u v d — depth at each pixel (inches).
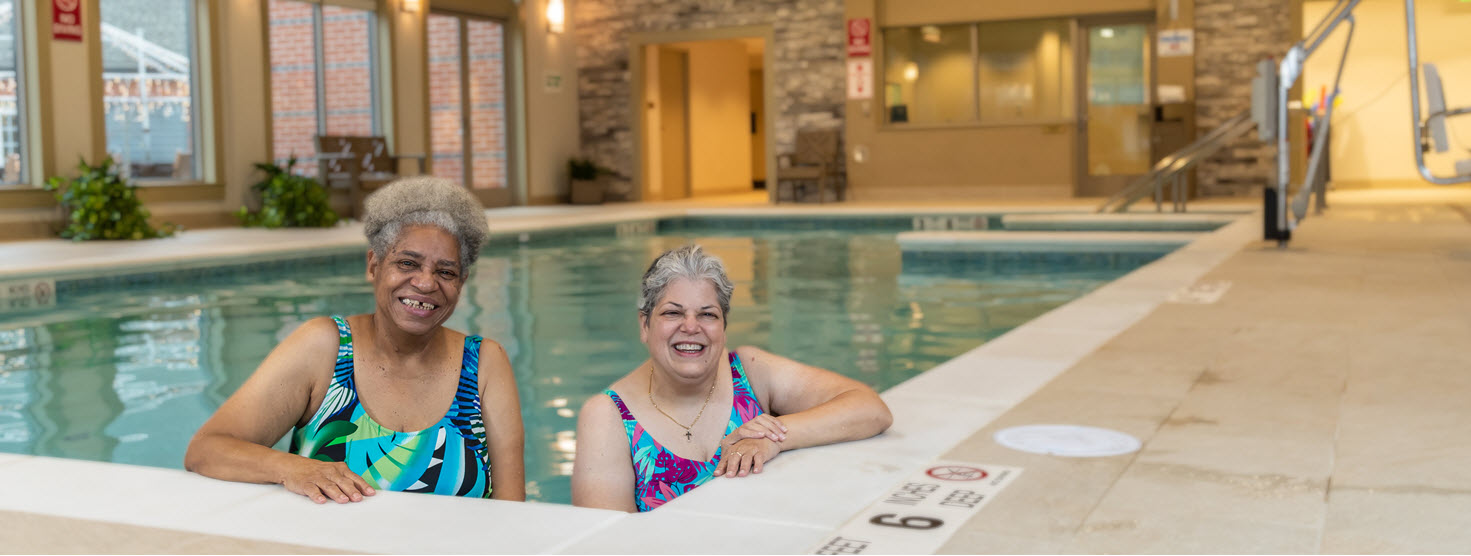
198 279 325.1
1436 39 609.6
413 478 85.8
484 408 90.3
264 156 479.8
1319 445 96.0
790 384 100.4
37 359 200.7
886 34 602.9
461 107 588.7
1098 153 572.1
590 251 412.5
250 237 406.6
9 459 90.9
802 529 73.7
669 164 687.1
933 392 120.4
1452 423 103.3
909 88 602.2
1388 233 328.5
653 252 407.8
